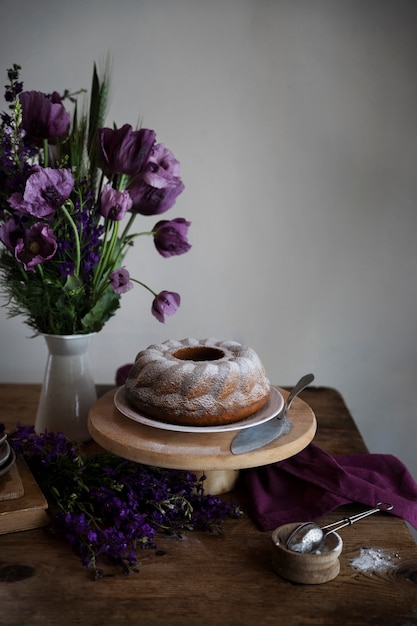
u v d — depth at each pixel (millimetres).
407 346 2109
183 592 1089
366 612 1059
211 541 1200
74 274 1349
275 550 1125
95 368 2143
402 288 2070
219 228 2041
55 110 1329
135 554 1166
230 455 1208
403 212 2025
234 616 1049
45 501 1220
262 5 1927
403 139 1983
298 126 1982
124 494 1250
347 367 2129
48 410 1472
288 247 2053
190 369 1265
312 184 2014
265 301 2088
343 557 1165
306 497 1286
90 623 1030
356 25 1936
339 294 2080
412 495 1325
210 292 2082
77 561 1148
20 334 2094
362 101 1969
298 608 1062
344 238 2043
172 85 1963
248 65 1954
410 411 2152
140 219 2031
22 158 1315
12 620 1033
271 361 2131
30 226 1318
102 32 1934
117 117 1980
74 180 1358
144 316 2102
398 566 1146
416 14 1924
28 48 1939
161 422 1266
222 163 2004
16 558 1152
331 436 1567
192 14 1929
